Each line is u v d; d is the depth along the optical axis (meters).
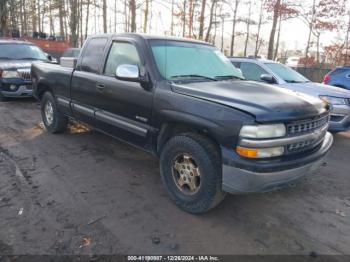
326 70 16.95
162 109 3.53
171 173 3.57
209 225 3.25
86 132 6.28
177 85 3.53
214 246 2.92
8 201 3.55
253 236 3.10
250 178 2.87
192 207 3.37
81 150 5.27
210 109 3.09
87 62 4.88
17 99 9.54
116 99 4.16
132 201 3.66
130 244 2.89
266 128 2.87
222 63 4.52
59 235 2.97
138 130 3.94
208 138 3.21
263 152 2.88
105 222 3.21
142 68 3.86
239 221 3.35
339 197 4.02
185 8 23.95
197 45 4.51
